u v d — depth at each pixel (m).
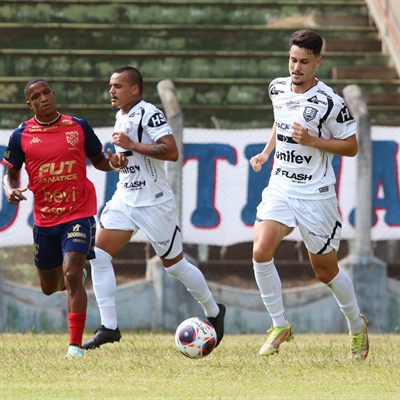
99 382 19.11
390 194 45.81
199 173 45.12
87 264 45.72
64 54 55.31
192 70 56.19
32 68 55.03
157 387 18.42
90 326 43.69
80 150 24.38
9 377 19.75
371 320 44.00
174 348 26.66
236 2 61.22
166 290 43.47
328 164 23.53
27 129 24.41
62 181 24.16
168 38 58.19
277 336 24.06
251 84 54.38
